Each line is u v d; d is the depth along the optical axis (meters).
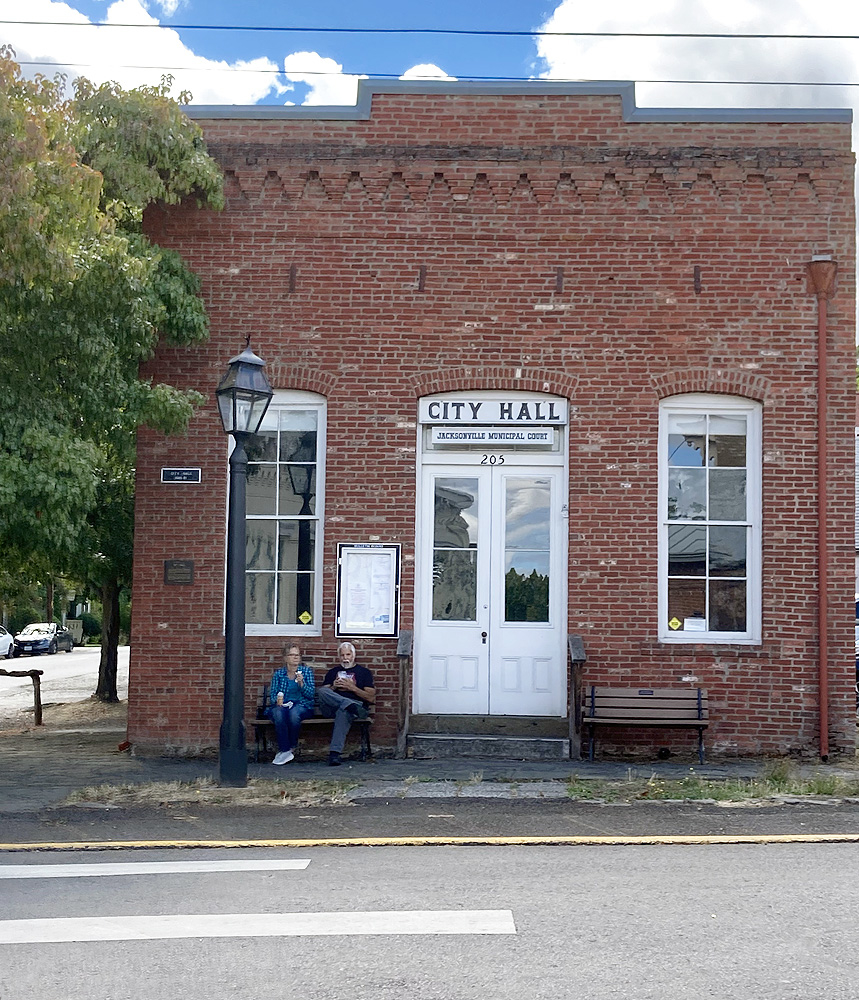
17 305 10.68
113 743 15.01
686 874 7.39
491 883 7.18
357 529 13.06
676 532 13.03
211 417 13.20
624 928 6.10
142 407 11.73
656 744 12.66
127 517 18.83
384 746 12.84
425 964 5.55
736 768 11.90
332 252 13.25
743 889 6.96
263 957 5.70
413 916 6.38
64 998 5.18
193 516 13.12
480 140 13.20
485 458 13.21
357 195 13.28
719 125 13.10
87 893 7.06
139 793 10.52
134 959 5.70
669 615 12.97
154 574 13.10
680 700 12.34
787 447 12.88
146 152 12.39
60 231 10.41
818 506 12.80
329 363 13.19
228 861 8.02
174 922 6.35
